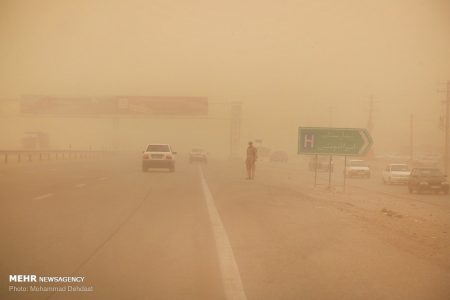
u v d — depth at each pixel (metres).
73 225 14.58
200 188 29.67
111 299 7.70
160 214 17.66
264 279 9.04
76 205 19.45
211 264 10.09
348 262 10.60
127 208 19.22
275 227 15.40
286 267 10.00
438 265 10.63
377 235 14.57
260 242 12.71
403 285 8.85
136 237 12.96
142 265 9.91
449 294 8.40
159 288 8.34
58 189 25.88
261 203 22.55
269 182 37.34
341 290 8.41
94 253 10.89
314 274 9.48
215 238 13.02
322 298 7.94
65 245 11.67
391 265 10.45
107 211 18.16
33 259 10.20
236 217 17.47
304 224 16.25
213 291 8.21
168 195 24.81
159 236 13.20
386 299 7.99
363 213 20.83
